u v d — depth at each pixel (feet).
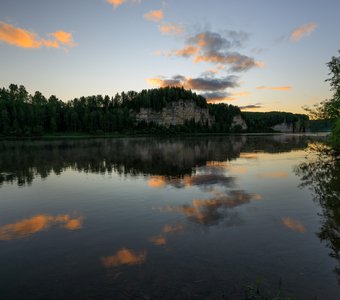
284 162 131.64
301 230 45.29
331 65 111.34
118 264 35.29
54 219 54.39
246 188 76.89
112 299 27.89
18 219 54.75
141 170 113.60
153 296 28.07
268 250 38.11
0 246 41.88
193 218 52.70
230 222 49.85
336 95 111.45
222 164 128.26
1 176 103.81
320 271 32.30
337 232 43.96
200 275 31.91
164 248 39.65
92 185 85.71
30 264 36.01
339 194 66.44
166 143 314.76
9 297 28.84
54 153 193.77
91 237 44.65
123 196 70.95
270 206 59.21
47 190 80.02
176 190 76.18
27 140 406.82
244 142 324.19
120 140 403.54
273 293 28.02
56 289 30.07
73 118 605.31
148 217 53.93
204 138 462.60
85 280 31.71
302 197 65.67
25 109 560.20
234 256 36.52
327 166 110.01
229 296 27.68
